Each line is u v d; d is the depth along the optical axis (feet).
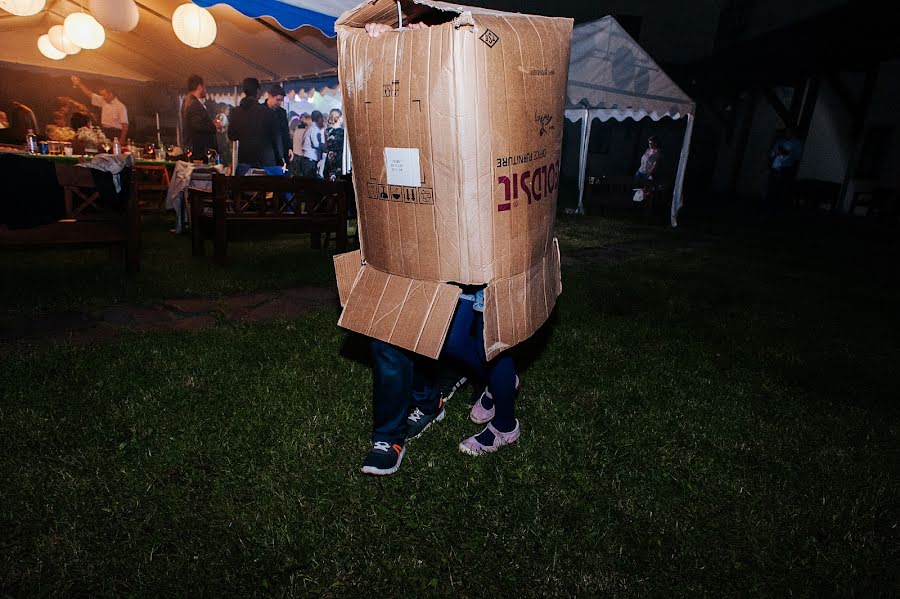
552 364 10.93
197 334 11.22
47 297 13.10
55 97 38.55
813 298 17.78
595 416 8.88
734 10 61.36
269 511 6.25
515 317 6.36
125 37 33.12
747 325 14.46
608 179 39.29
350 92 6.11
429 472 7.15
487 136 5.44
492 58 5.30
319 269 17.92
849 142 46.65
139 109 42.50
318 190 19.03
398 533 6.05
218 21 25.99
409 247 6.16
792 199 49.80
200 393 8.75
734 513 6.63
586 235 30.12
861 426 9.03
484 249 5.88
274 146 24.48
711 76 57.16
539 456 7.64
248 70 35.86
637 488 7.00
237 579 5.33
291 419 8.14
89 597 5.03
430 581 5.42
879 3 37.45
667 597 5.39
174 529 5.90
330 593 5.24
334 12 20.38
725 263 23.41
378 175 6.09
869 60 38.29
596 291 17.03
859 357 12.51
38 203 13.80
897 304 17.65
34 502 6.11
